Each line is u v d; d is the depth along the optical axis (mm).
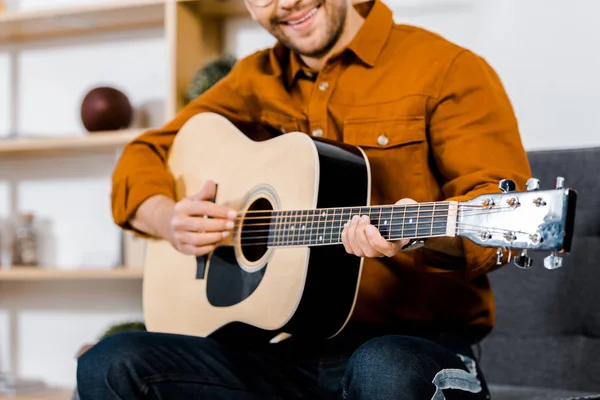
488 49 2482
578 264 1831
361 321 1478
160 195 1706
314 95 1586
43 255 3039
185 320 1596
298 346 1485
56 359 3004
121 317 2926
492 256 1230
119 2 2699
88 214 3000
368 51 1537
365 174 1407
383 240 1150
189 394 1436
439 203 1136
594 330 1797
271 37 2766
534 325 1856
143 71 2959
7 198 3105
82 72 3047
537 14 2420
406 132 1459
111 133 2678
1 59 3164
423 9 2566
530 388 1818
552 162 1893
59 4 3082
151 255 1714
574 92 2369
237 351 1512
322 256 1363
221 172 1644
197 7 2688
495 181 1305
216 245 1547
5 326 3064
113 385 1366
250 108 1776
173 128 1834
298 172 1420
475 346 1906
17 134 2891
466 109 1412
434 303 1430
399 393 1118
